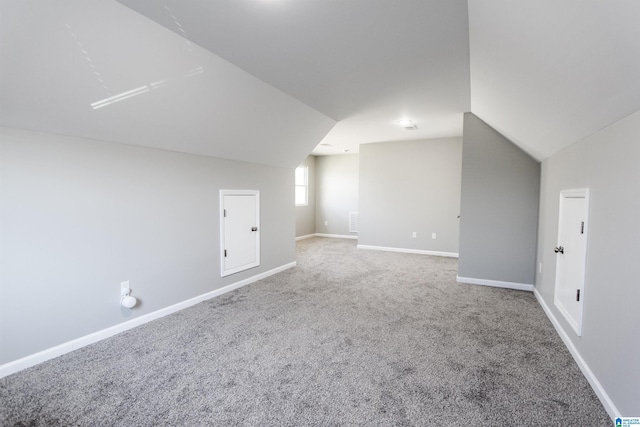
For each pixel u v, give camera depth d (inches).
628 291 56.9
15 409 63.1
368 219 251.8
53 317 82.7
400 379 74.2
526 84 76.9
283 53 86.8
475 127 149.9
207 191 129.2
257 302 126.9
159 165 109.1
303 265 194.2
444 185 227.3
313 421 60.5
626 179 58.6
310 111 142.3
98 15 62.8
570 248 89.6
